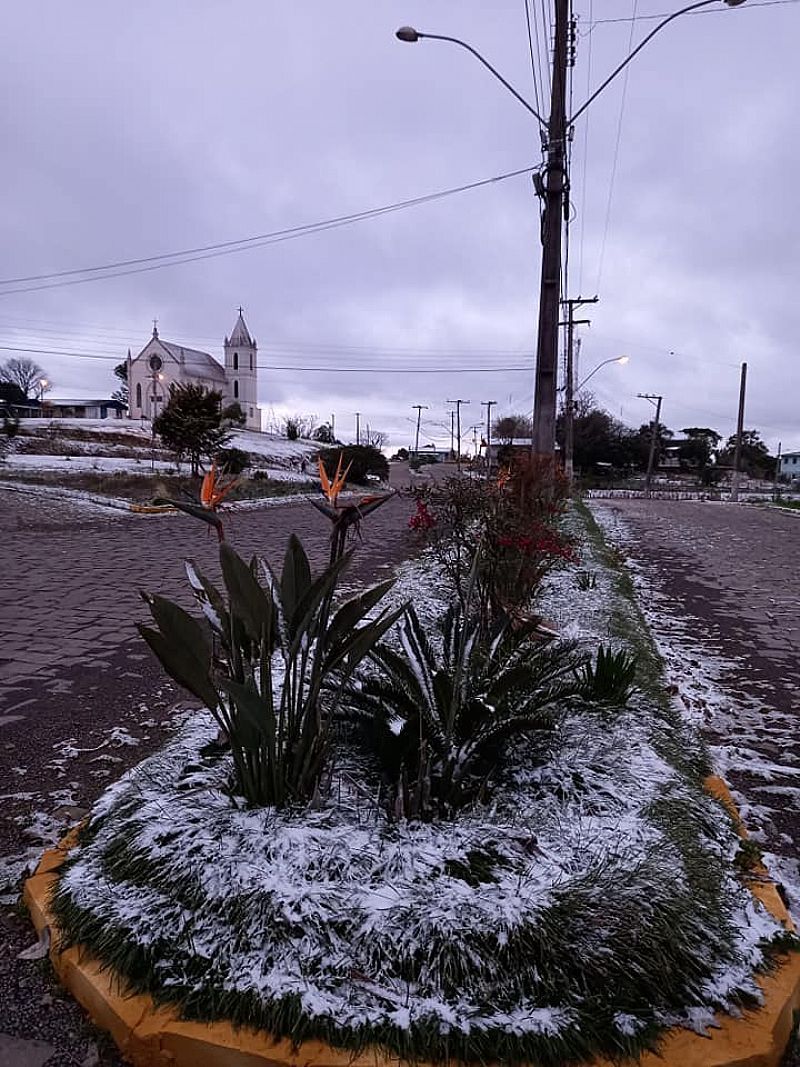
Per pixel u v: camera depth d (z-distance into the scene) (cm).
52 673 471
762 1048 169
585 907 187
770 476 8294
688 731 370
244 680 229
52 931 199
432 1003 168
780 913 222
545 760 278
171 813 224
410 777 249
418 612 575
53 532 1293
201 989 172
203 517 218
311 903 187
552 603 648
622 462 6575
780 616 730
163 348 6881
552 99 879
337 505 245
